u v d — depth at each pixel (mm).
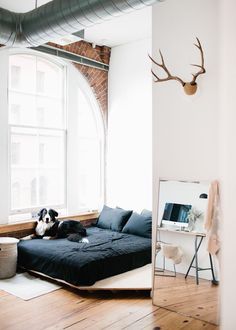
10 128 5301
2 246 4465
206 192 3521
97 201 6621
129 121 6242
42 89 5801
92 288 3896
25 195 5566
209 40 3498
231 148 1989
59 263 4160
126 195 6281
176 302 3594
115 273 4262
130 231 5461
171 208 3789
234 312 1815
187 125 3674
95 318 3387
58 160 6016
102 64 6457
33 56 5625
